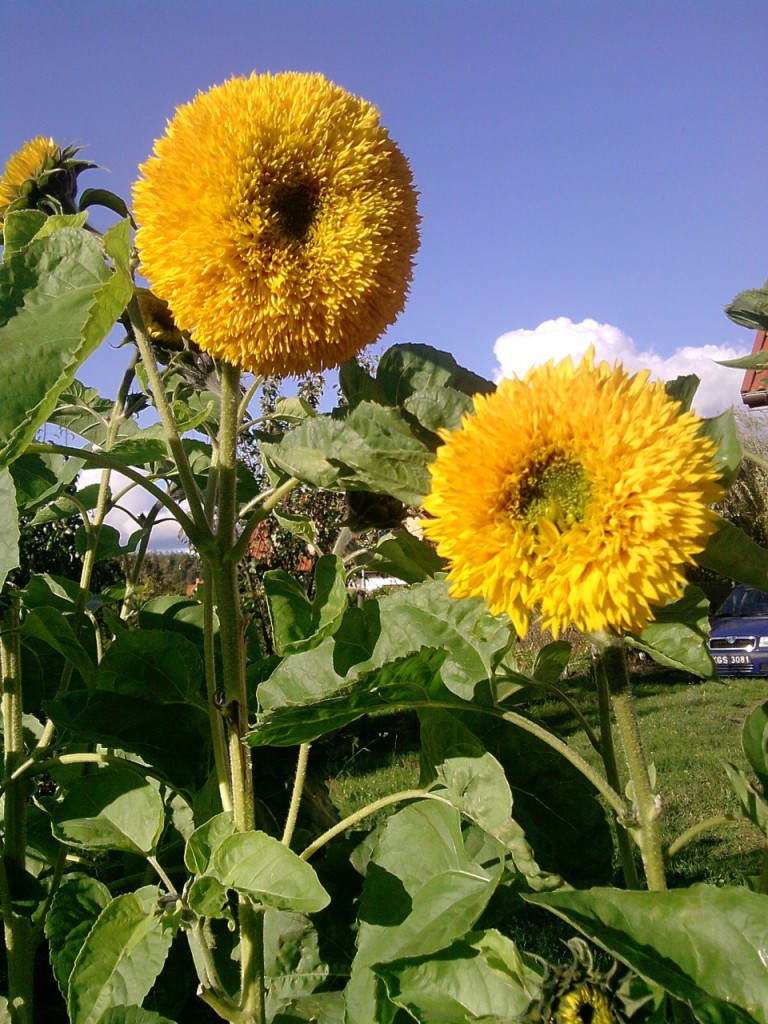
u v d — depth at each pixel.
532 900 0.51
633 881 0.61
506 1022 0.52
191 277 0.56
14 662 0.81
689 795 2.29
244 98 0.58
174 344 0.80
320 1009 0.65
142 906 0.65
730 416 0.55
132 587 1.12
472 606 0.62
